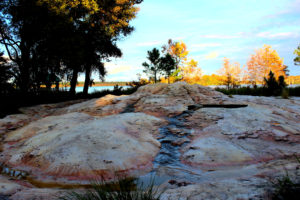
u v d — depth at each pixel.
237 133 3.50
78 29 15.82
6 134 4.24
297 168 1.84
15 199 1.58
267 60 36.34
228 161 2.56
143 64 23.06
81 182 2.16
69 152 2.70
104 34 17.41
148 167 2.54
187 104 5.82
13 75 11.20
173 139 3.53
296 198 1.31
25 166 2.60
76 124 4.24
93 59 17.89
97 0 16.19
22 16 12.23
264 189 1.47
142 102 6.10
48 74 13.64
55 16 12.98
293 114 4.94
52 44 12.93
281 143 3.12
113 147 2.91
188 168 2.47
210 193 1.51
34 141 3.37
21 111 6.87
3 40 11.84
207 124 4.12
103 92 14.76
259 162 2.49
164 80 31.17
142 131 3.77
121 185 1.97
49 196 1.66
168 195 1.58
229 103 5.85
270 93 13.15
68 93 13.18
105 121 4.04
